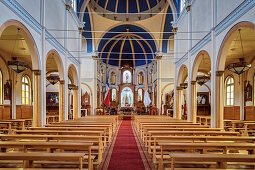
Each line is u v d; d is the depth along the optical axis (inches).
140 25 1094.4
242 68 410.0
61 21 585.0
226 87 775.1
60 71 589.3
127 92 1401.3
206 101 1032.8
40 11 441.4
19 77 684.7
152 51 1245.1
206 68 788.6
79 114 789.9
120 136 477.4
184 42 682.8
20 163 227.6
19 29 359.6
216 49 430.9
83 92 1091.9
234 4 358.9
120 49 1385.3
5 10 304.8
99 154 243.9
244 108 668.1
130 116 1045.2
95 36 1093.8
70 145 193.3
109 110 1187.9
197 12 551.5
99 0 1027.3
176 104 777.6
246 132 444.5
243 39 461.1
